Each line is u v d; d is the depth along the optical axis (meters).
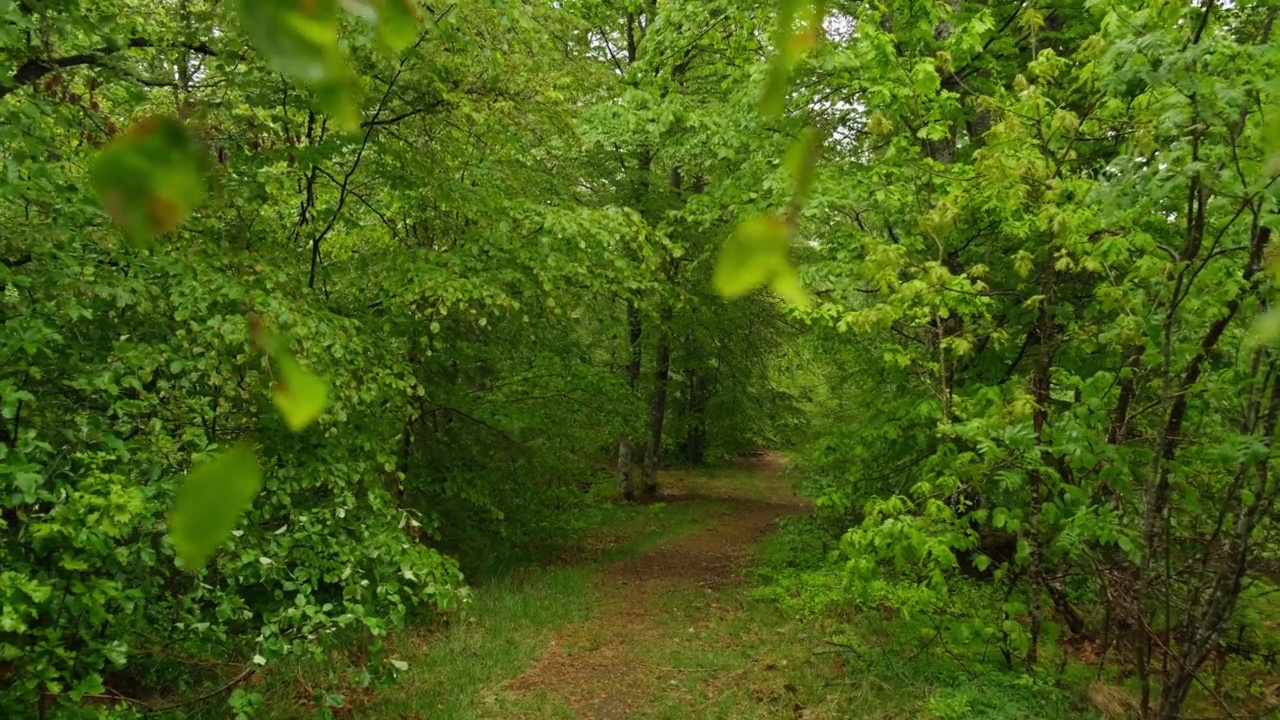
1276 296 2.92
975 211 5.73
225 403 4.25
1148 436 3.88
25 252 3.35
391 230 6.84
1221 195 3.10
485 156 7.27
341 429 5.07
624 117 7.71
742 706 4.93
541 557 9.45
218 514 0.41
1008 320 5.88
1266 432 3.09
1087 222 4.07
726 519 12.27
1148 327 3.47
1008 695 4.41
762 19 6.25
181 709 4.11
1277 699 4.00
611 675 5.62
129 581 3.37
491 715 4.89
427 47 5.42
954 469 4.43
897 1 6.24
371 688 5.00
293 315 4.12
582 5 10.96
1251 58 3.08
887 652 5.23
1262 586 4.04
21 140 3.25
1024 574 4.95
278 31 0.48
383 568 4.35
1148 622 3.83
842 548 4.63
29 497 2.56
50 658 2.79
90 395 3.34
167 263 3.91
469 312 6.09
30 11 3.60
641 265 7.53
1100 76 3.75
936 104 5.51
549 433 8.84
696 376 15.95
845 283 6.11
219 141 4.16
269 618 3.67
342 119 0.50
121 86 4.68
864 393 7.72
